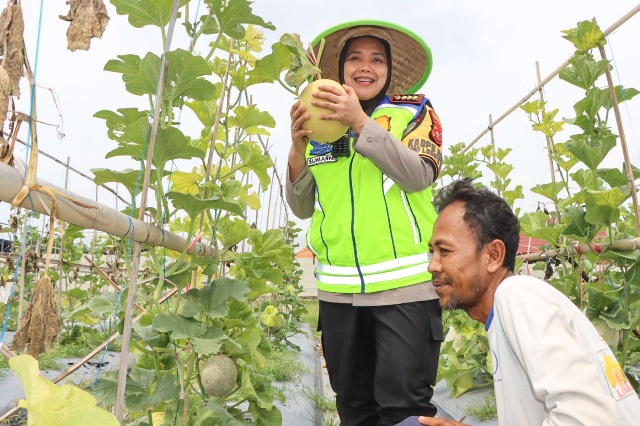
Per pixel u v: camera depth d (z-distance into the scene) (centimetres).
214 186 266
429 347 246
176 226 342
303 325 1478
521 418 157
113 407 265
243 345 293
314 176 274
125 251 226
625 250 359
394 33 284
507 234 175
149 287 308
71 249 766
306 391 616
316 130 234
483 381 585
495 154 703
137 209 239
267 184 325
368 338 271
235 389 322
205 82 215
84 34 159
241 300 249
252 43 345
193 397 290
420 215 255
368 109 286
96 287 855
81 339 715
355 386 273
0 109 121
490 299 178
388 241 248
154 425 306
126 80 214
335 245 262
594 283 423
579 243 391
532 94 566
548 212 552
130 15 217
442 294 182
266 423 343
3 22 129
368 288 249
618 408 151
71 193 155
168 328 228
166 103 223
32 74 134
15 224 278
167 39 201
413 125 259
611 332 377
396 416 240
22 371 89
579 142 379
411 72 304
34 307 132
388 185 254
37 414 88
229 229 322
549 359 142
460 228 176
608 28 394
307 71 229
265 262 373
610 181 385
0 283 627
